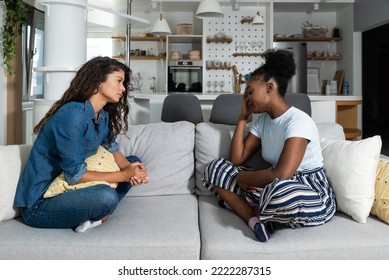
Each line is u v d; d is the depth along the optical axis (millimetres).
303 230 1395
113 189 1442
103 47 7082
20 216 1572
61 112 1397
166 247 1300
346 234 1354
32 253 1286
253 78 1590
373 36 9320
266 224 1388
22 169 1547
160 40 6914
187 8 6793
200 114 3342
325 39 6801
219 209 1689
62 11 2578
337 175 1540
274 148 1613
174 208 1672
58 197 1393
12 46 3510
